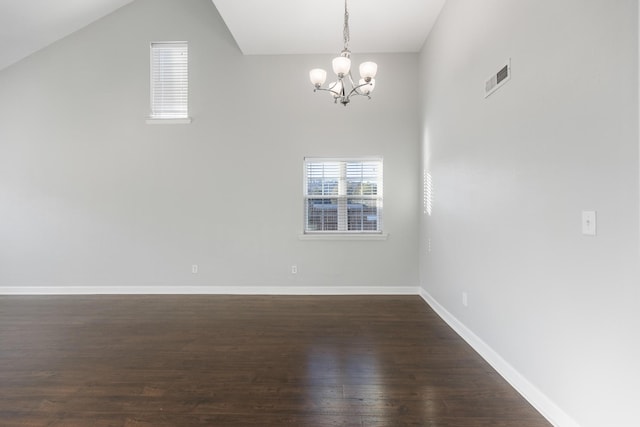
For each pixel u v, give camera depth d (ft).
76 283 15.79
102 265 15.81
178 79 15.90
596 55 5.09
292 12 12.57
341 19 13.00
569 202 5.68
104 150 15.78
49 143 15.75
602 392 4.99
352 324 11.46
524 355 6.99
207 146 15.78
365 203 16.02
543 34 6.37
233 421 6.19
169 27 15.75
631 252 4.51
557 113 5.98
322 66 15.74
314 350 9.30
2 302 14.30
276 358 8.80
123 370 8.15
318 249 15.79
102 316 12.37
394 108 15.74
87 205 15.78
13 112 15.74
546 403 6.25
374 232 15.98
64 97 15.72
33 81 15.74
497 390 7.22
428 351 9.22
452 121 11.20
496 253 8.19
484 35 8.80
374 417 6.29
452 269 11.17
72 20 15.01
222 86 15.79
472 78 9.57
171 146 15.78
